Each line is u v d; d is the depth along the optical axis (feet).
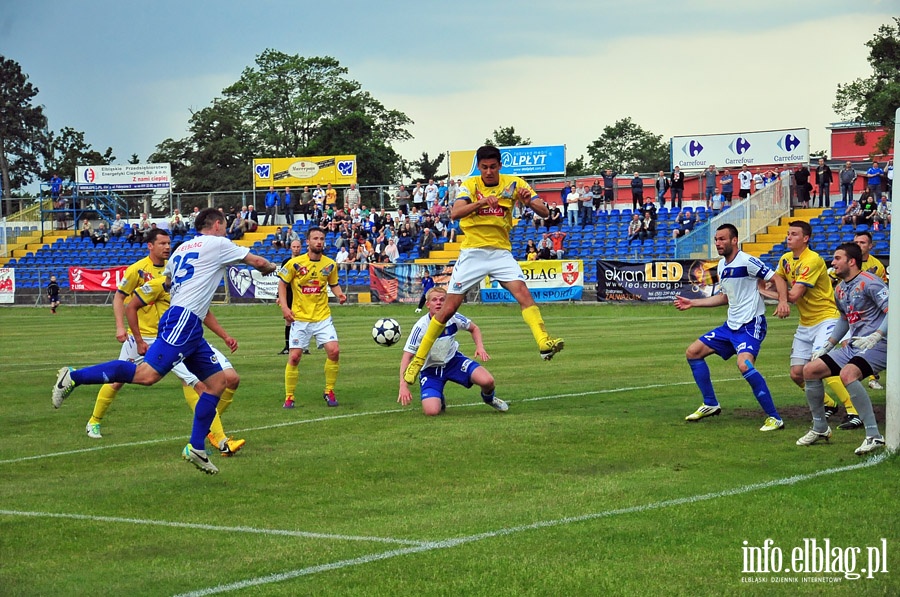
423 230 124.06
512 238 125.39
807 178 118.11
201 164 231.91
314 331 37.11
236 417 34.63
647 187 152.46
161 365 24.63
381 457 26.61
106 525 20.30
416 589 15.90
